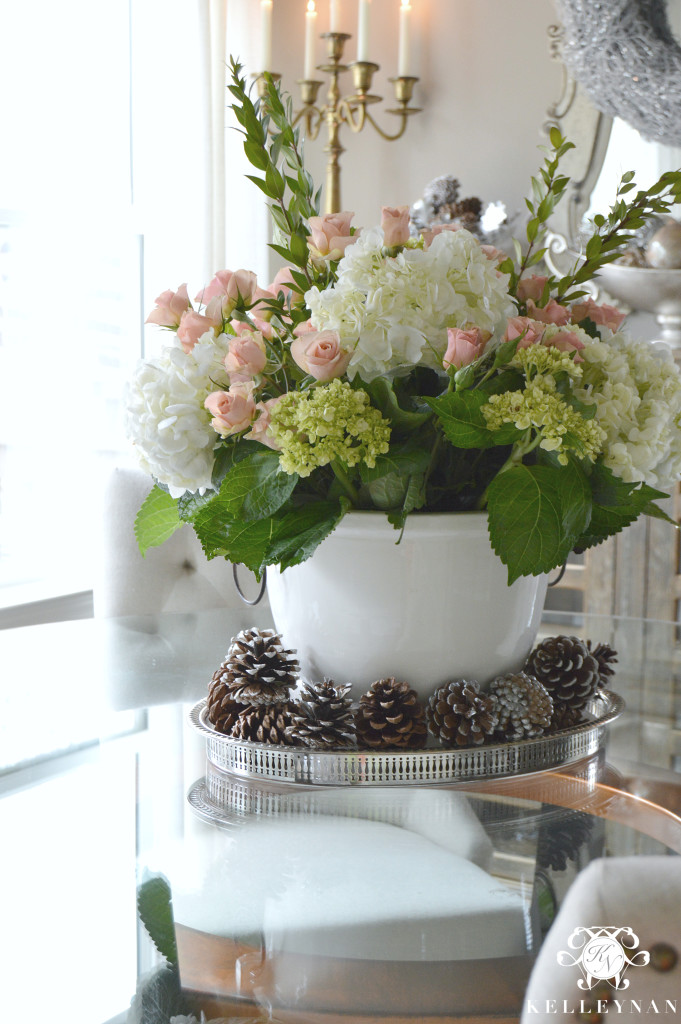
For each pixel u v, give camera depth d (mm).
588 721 875
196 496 806
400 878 627
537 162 3035
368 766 769
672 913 448
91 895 630
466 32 3113
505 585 803
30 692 1093
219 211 2934
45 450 3053
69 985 530
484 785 785
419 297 708
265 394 793
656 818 715
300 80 3164
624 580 2678
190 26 2852
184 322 790
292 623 836
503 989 500
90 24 2949
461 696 781
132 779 836
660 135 2686
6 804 790
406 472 710
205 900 613
